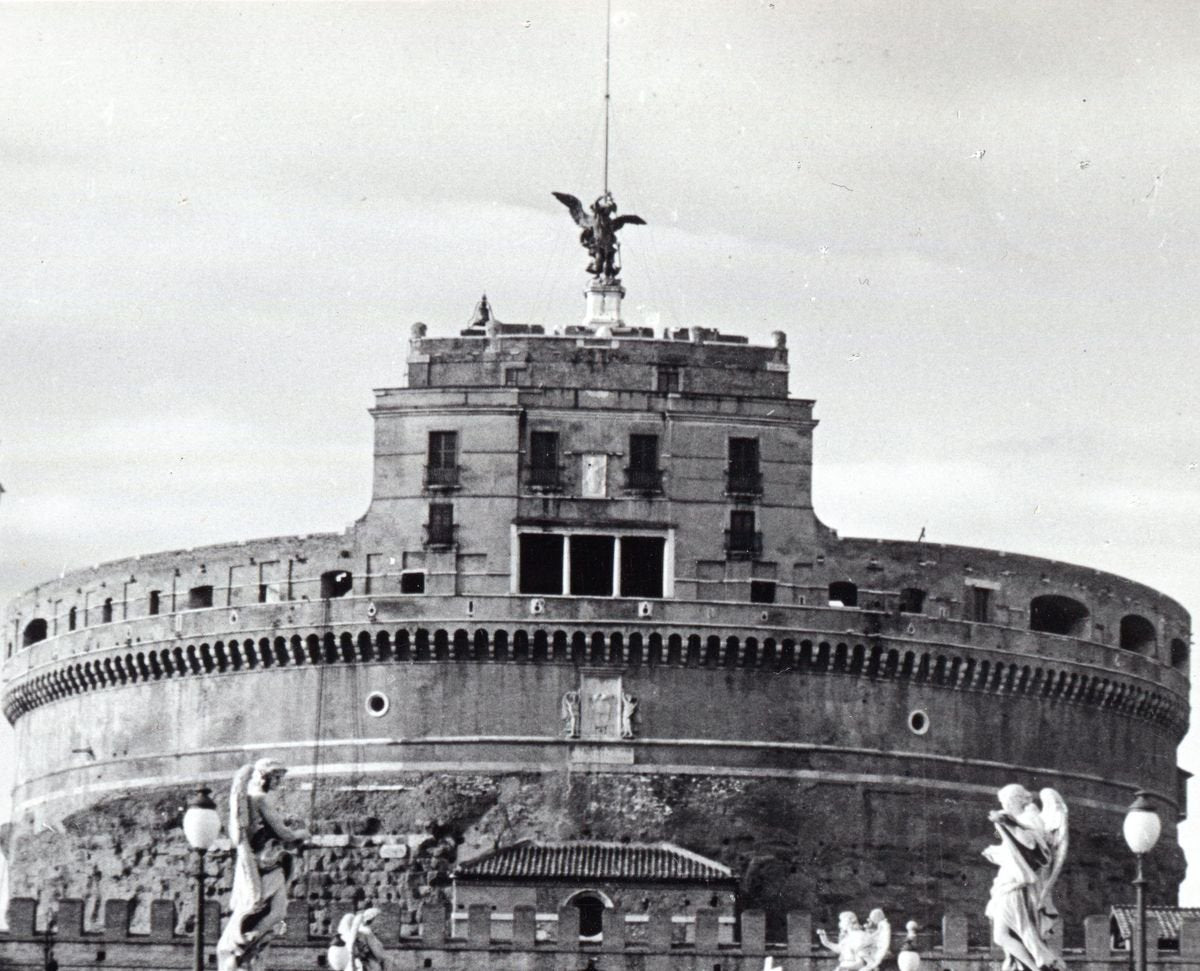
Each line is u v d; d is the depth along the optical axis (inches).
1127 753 6732.3
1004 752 6466.5
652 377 6314.0
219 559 6427.2
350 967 3400.6
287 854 2384.4
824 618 6269.7
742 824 6190.9
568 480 6259.8
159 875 6368.1
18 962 5674.2
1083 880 6515.8
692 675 6230.3
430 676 6215.6
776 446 6318.9
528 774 6181.1
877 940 3831.2
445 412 6284.5
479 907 5693.9
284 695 6318.9
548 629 6176.2
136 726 6520.7
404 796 6181.1
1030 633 6476.4
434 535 6240.2
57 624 6747.1
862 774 6284.5
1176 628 6914.4
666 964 5684.1
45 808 6752.0
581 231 6668.3
